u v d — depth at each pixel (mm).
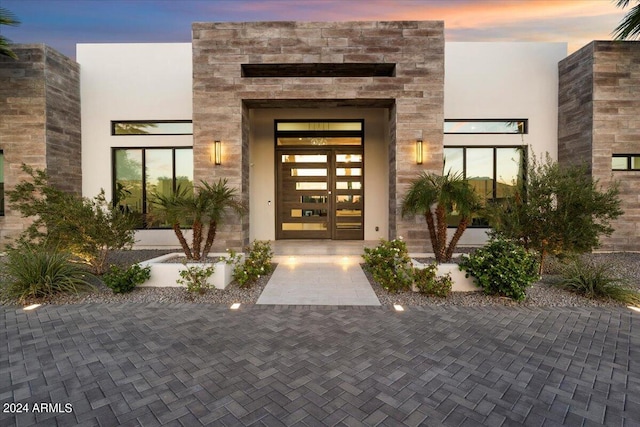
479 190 8273
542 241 5184
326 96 6477
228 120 6504
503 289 4262
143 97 8156
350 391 2322
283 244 8047
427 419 2037
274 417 2047
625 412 2119
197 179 6531
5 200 7195
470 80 8125
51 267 4457
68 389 2330
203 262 5176
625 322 3604
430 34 6500
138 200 8297
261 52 6500
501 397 2266
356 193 8859
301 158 8891
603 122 7133
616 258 6715
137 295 4496
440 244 5465
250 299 4406
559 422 2021
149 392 2297
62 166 7602
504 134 8148
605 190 7121
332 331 3361
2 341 3084
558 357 2826
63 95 7617
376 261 5270
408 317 3750
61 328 3395
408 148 6520
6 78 7148
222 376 2506
